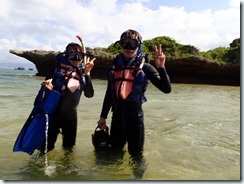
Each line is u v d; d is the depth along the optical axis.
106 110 4.08
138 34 3.78
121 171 3.39
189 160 3.83
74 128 4.09
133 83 3.69
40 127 3.82
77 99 4.00
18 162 3.63
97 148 4.02
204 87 19.58
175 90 15.84
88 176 3.22
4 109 7.20
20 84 16.28
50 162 3.65
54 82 3.99
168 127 5.75
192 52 24.33
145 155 3.99
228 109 8.40
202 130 5.56
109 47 25.14
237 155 4.08
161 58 3.52
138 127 3.75
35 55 26.81
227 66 21.97
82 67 4.07
